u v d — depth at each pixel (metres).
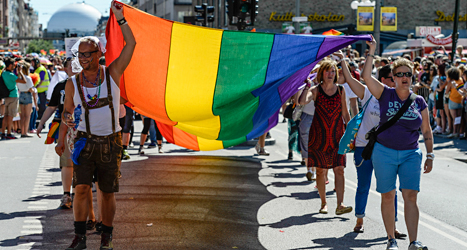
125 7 5.93
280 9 44.62
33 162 10.32
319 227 6.00
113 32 6.18
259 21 44.56
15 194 7.46
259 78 6.52
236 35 6.21
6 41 68.44
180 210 6.67
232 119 6.96
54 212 6.47
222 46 6.31
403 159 4.92
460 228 6.04
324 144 6.36
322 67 6.33
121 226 5.92
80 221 4.78
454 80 14.12
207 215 6.45
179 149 12.36
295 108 8.35
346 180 8.80
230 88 6.54
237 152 11.93
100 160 4.66
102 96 4.62
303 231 5.84
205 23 19.44
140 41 6.20
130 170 9.46
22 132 14.60
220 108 6.71
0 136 14.14
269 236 5.62
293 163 10.41
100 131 4.66
